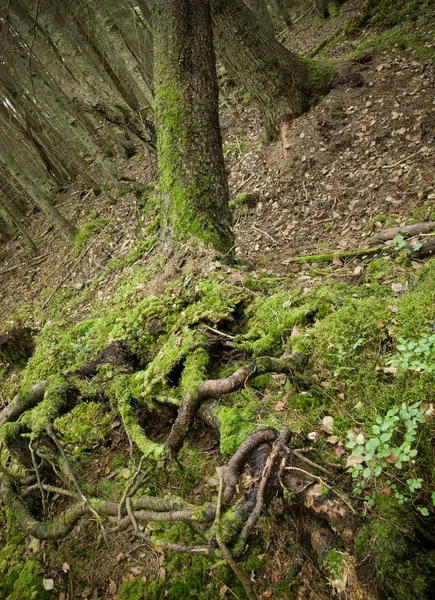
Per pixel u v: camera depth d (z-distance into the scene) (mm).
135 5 14508
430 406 2285
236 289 3891
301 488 2061
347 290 3531
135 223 9562
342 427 2459
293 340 3094
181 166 4988
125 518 2482
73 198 14836
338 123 6879
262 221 6820
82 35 12523
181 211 4875
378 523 1847
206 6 5715
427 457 2135
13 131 13922
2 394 6652
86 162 16328
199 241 4684
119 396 3461
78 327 5277
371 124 6434
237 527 1947
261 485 2062
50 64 7719
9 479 3979
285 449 2178
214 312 3609
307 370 2900
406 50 7078
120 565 3111
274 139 7969
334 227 5648
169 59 5340
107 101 7082
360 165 6156
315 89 7441
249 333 3398
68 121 10938
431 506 1975
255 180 7730
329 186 6324
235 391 2842
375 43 7812
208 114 5242
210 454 3115
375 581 1710
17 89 11094
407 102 6227
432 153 5383
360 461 2109
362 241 4680
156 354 3756
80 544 3479
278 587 2303
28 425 3730
